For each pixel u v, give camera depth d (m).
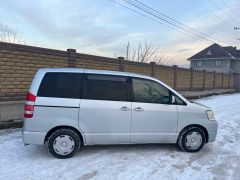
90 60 11.07
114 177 4.61
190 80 22.19
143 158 5.62
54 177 4.52
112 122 5.56
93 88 5.54
